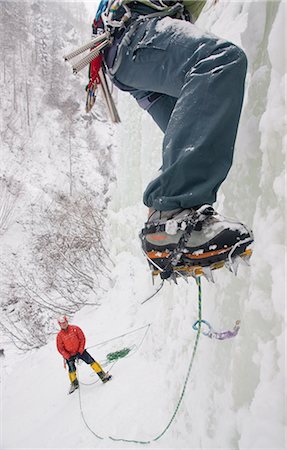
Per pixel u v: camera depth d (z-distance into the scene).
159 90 1.70
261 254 1.58
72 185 29.86
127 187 9.96
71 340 5.38
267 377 1.49
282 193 1.46
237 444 1.89
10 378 7.34
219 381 2.20
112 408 4.43
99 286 10.55
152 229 1.42
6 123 33.94
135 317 7.16
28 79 41.53
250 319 1.67
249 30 1.93
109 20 1.71
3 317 12.68
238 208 2.07
